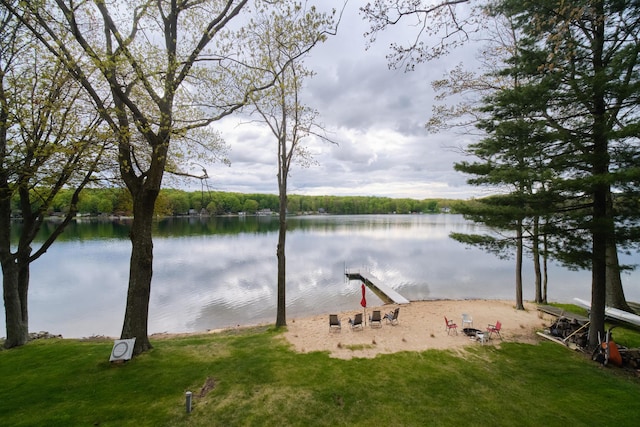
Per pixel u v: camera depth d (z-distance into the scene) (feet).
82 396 24.36
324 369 30.53
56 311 62.18
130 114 32.50
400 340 39.63
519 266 55.01
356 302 68.28
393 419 22.61
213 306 65.67
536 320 48.29
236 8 29.66
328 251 139.74
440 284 83.30
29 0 24.84
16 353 32.60
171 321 57.62
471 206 38.75
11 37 31.24
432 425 21.94
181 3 28.60
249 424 21.81
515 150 32.99
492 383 27.94
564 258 33.04
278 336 41.16
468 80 49.73
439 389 26.86
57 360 30.58
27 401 23.52
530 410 23.77
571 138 30.09
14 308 35.76
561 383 27.89
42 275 89.45
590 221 30.04
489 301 63.26
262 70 31.24
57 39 24.95
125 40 26.27
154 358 30.91
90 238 161.99
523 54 32.37
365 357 33.78
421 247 153.89
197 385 26.68
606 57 29.89
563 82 30.14
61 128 31.99
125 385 26.03
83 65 28.94
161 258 117.50
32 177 31.12
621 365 31.32
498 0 30.35
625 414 23.09
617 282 45.11
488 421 22.40
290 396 25.43
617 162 28.96
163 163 30.81
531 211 32.63
